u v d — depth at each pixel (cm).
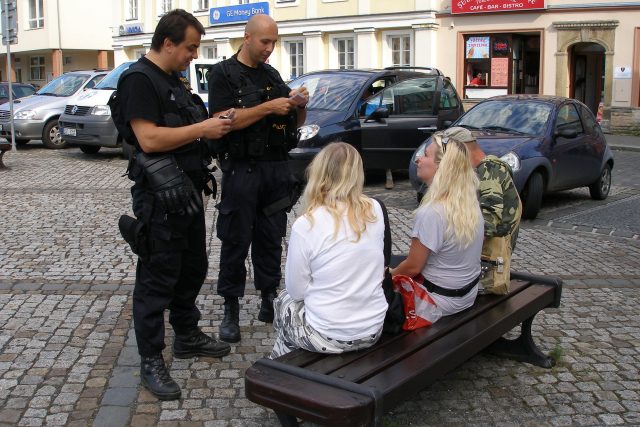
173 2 3178
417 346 358
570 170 1004
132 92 376
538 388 430
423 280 401
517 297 445
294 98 452
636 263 720
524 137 957
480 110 1054
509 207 438
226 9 2947
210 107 470
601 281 651
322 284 345
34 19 3928
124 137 395
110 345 479
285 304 366
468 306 413
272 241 506
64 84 1823
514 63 2366
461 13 2377
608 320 549
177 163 396
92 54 4072
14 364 446
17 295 578
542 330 525
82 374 434
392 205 1010
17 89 2361
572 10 2212
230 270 484
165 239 390
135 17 3397
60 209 935
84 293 587
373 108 1116
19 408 391
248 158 474
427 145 422
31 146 1802
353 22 2592
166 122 382
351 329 344
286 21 2761
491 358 474
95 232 806
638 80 2153
